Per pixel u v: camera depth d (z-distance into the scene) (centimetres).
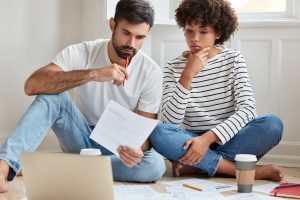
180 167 255
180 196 205
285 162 318
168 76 271
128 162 208
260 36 322
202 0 252
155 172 237
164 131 249
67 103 237
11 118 337
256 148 257
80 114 245
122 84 233
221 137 245
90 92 248
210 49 263
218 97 261
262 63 323
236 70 258
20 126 218
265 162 321
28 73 338
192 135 257
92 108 251
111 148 205
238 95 254
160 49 336
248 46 325
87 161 159
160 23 327
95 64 247
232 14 262
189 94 255
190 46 257
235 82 256
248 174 216
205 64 253
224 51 264
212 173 253
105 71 225
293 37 317
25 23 336
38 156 165
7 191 214
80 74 225
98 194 161
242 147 256
